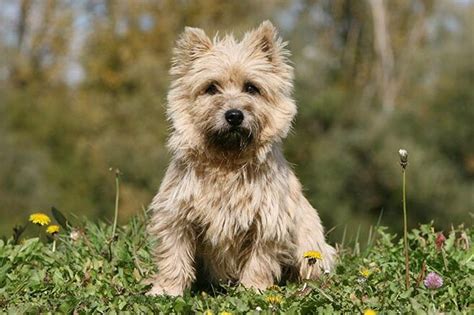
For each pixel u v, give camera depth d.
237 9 36.88
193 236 6.50
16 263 6.61
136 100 31.38
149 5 37.66
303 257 6.62
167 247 6.45
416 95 32.12
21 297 5.73
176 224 6.40
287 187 6.55
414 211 27.31
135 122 31.03
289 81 6.93
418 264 6.47
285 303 5.44
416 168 27.16
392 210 27.48
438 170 27.23
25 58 38.50
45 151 33.50
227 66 6.76
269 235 6.33
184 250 6.47
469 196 27.30
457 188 27.47
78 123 34.66
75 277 6.31
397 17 41.25
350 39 39.19
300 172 28.80
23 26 38.97
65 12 39.41
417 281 5.79
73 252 6.95
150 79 31.58
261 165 6.39
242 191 6.31
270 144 6.53
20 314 5.15
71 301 5.39
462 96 29.02
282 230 6.39
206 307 5.49
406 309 5.12
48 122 34.88
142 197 28.98
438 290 5.63
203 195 6.32
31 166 30.91
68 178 31.97
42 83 38.41
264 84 6.76
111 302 5.60
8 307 5.43
